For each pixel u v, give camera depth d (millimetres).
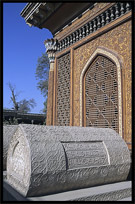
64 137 2506
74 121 5648
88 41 5363
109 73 4598
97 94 4934
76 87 5738
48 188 2088
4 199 2211
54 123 6508
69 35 6172
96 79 5039
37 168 2016
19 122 11336
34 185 1985
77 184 2318
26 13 7098
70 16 6137
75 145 2514
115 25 4414
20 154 2336
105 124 4520
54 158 2168
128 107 3910
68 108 6000
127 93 3971
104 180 2580
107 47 4668
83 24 5492
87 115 5234
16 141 2473
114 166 2670
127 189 2426
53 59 6961
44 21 6910
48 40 6984
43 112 21484
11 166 2586
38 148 2139
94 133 2926
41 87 22297
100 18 4945
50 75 6941
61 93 6445
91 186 2480
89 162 2473
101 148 2732
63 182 2182
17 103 21266
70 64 6047
